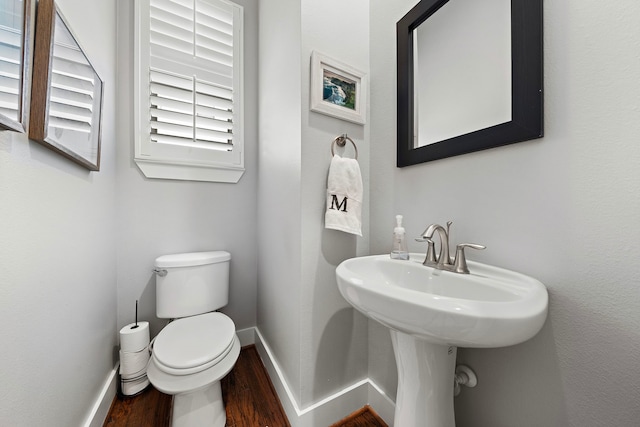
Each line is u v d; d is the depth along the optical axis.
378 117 1.15
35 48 0.64
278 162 1.26
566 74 0.59
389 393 1.08
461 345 0.51
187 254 1.46
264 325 1.55
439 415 0.72
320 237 1.04
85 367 0.93
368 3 1.19
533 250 0.65
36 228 0.66
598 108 0.54
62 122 0.76
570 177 0.58
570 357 0.59
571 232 0.58
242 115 1.66
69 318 0.82
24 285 0.62
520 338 0.48
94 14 1.03
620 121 0.51
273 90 1.33
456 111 0.85
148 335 1.30
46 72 0.65
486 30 0.77
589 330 0.56
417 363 0.72
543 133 0.63
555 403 0.62
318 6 1.03
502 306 0.47
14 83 0.55
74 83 0.84
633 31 0.50
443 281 0.75
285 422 1.08
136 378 1.22
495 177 0.73
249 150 1.71
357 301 0.62
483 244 0.77
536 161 0.64
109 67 1.22
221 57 1.58
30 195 0.64
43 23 0.65
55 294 0.75
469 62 0.81
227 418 1.10
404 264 0.85
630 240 0.50
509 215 0.70
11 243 0.57
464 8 0.83
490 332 0.45
